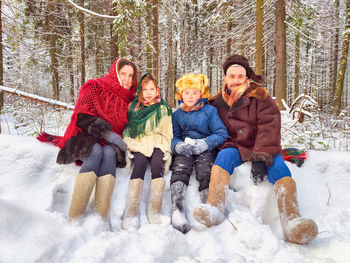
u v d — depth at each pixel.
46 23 10.80
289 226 1.51
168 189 2.07
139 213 1.88
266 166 1.85
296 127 4.28
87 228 1.58
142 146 2.06
